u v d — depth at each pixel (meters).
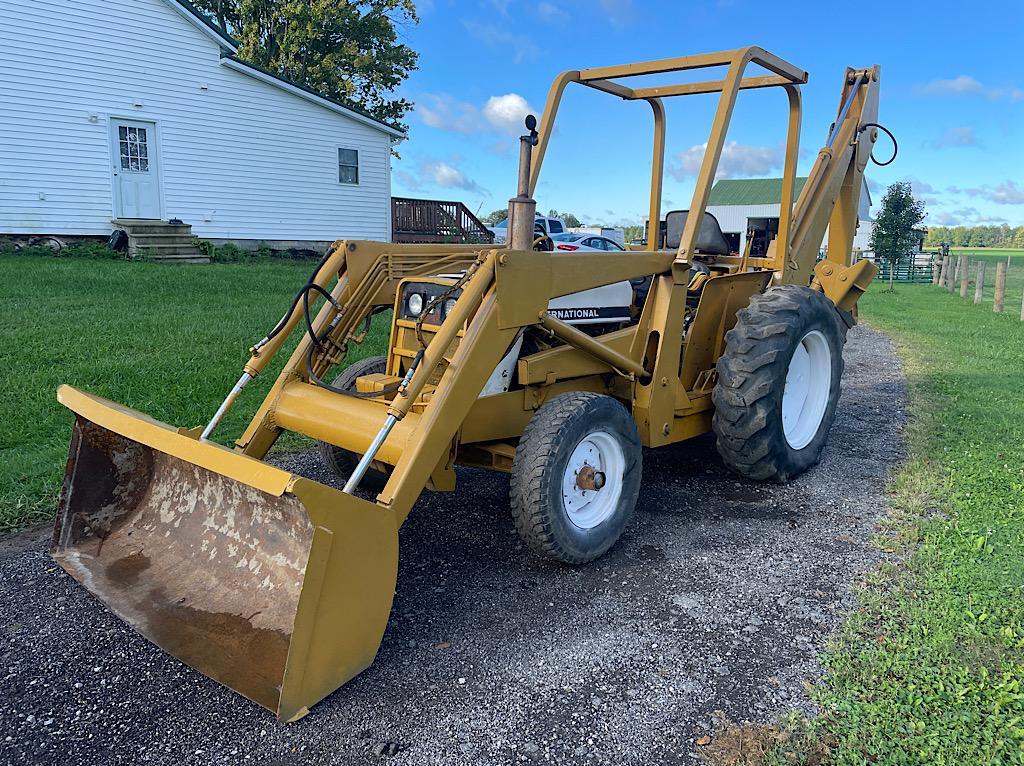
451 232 20.44
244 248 16.50
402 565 3.46
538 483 3.13
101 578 2.97
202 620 2.69
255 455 3.47
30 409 5.03
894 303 15.88
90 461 3.18
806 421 4.63
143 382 5.77
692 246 3.84
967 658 2.62
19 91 13.32
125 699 2.49
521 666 2.69
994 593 3.03
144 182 15.03
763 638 2.86
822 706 2.45
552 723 2.39
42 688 2.53
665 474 4.68
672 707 2.46
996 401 6.38
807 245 5.00
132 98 14.54
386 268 3.85
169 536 3.11
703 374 4.41
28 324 7.48
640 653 2.77
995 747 2.20
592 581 3.31
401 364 3.58
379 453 3.04
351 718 2.41
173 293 10.05
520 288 3.14
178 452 2.56
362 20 28.41
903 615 2.95
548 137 4.19
